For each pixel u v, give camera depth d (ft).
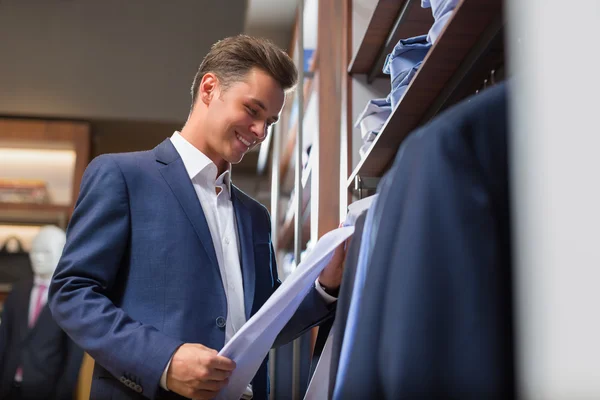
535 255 1.07
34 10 15.03
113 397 4.03
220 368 3.68
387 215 2.14
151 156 4.68
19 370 11.70
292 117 10.97
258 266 4.92
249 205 5.15
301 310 4.70
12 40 14.83
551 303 1.03
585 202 0.98
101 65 14.92
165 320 4.10
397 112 5.19
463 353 1.80
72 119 14.88
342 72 7.27
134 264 4.24
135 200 4.38
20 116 14.80
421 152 2.08
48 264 12.62
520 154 1.16
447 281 1.87
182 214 4.41
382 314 2.05
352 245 3.26
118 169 4.42
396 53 5.38
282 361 8.69
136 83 14.90
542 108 1.06
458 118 2.15
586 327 0.97
